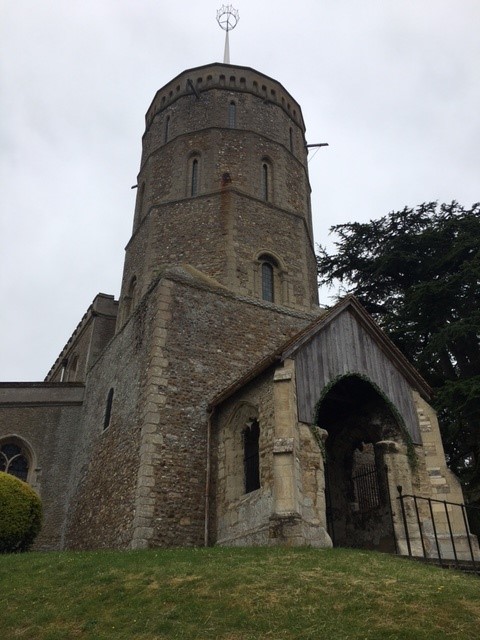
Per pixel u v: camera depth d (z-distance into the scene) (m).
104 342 24.19
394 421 13.55
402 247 22.39
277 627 6.48
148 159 22.34
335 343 13.33
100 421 17.69
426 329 19.97
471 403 16.09
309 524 10.72
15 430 19.97
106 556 9.91
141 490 13.03
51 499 18.89
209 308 16.61
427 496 12.67
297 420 11.73
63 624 7.01
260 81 23.14
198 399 14.90
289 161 22.25
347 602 7.07
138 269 19.70
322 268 23.95
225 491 13.19
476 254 19.38
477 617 6.67
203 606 7.12
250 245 19.20
